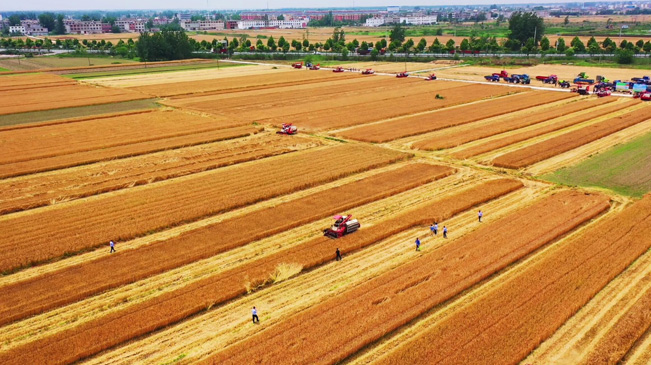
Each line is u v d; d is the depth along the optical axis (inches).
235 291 1696.6
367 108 4596.5
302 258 1905.8
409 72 7071.9
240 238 2080.5
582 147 3282.5
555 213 2250.2
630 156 3061.0
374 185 2659.9
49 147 3420.3
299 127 3946.9
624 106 4456.2
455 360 1350.9
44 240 2085.4
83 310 1640.0
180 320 1582.2
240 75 7017.7
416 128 3804.1
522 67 7263.8
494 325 1491.1
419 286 1705.2
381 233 2101.4
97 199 2556.6
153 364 1395.2
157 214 2317.9
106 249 2043.6
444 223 2230.6
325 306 1605.6
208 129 3868.1
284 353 1390.3
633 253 1871.3
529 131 3661.4
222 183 2721.5
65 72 7652.6
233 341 1481.3
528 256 1921.8
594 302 1617.9
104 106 4918.8
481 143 3427.7
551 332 1469.0
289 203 2444.6
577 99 4840.1
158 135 3693.4
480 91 5344.5
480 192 2513.5
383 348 1437.0
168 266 1871.3
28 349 1440.7
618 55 7253.9
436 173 2819.9
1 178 2859.3
